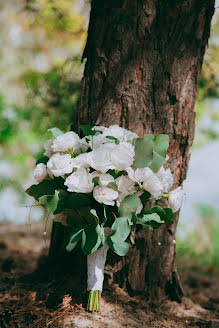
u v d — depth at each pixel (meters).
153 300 2.60
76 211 2.09
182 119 2.48
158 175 2.07
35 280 2.74
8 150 4.97
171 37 2.42
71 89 4.35
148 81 2.43
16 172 5.04
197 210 5.25
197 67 2.52
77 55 4.38
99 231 1.94
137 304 2.44
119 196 1.97
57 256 2.62
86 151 2.08
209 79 4.30
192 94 2.51
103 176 1.90
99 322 2.11
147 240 2.56
